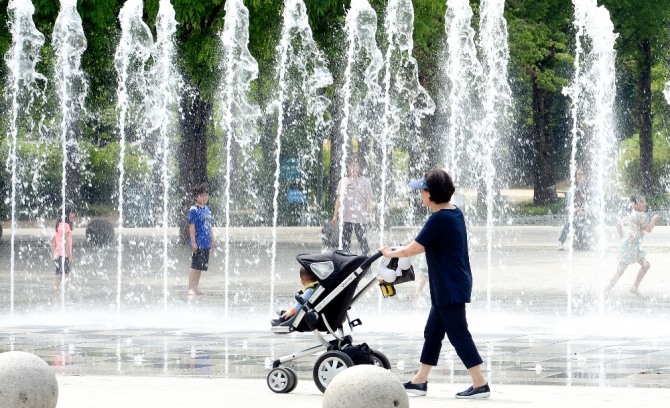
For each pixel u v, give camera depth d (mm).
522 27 84375
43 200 81000
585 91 88312
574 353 23375
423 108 76062
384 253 18266
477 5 75875
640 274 35812
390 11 61719
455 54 51531
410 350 23984
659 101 119125
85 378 20094
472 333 26922
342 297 18594
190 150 62219
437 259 18062
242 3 57125
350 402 13992
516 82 96875
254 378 20188
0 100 61000
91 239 58656
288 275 43438
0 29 56875
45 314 31516
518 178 114750
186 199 61062
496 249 56094
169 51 58719
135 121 76188
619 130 120062
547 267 45969
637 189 105500
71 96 61531
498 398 17750
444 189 18203
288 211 82625
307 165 85625
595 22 47438
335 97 70562
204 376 20438
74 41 57906
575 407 16703
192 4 55688
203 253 36000
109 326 28734
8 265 48094
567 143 124562
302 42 60656
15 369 14422
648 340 25594
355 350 18594
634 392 18281
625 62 107500
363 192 41781
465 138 77250
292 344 25016
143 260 50656
